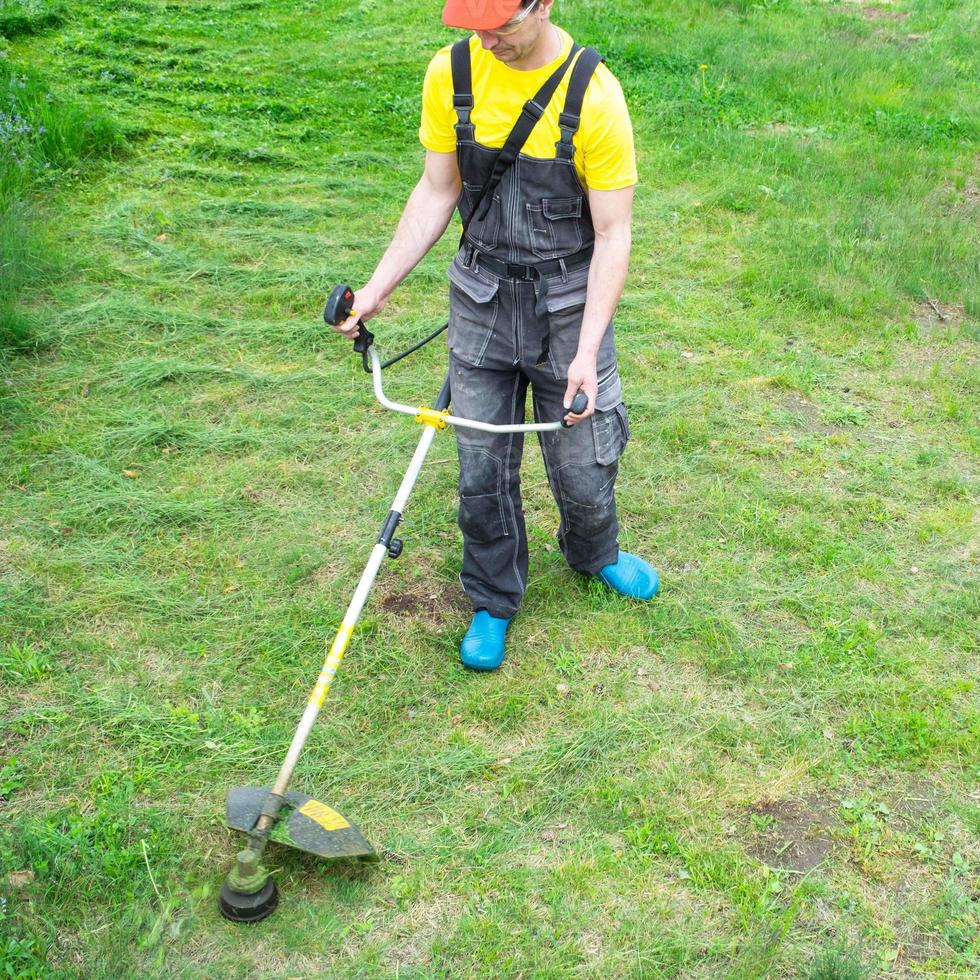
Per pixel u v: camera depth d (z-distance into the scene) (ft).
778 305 20.26
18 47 32.30
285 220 22.88
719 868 9.52
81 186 23.54
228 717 11.09
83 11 36.91
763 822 10.06
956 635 12.53
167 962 8.60
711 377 17.84
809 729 11.19
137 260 20.62
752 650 12.21
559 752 10.74
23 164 22.72
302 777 10.37
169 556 13.32
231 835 9.68
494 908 9.16
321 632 12.25
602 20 38.50
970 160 28.37
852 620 12.73
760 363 18.38
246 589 12.85
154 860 9.39
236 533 13.82
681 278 21.35
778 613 12.87
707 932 9.03
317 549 13.56
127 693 11.22
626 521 14.40
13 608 12.17
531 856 9.71
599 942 8.94
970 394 17.61
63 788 10.11
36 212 21.80
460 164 9.70
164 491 14.49
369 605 12.73
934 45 38.81
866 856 9.74
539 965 8.71
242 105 29.22
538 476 15.08
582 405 9.45
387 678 11.69
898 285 21.12
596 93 9.09
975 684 11.82
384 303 10.36
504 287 10.12
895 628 12.62
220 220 22.53
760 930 9.00
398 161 26.61
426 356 18.11
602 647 12.21
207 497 14.38
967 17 42.45
